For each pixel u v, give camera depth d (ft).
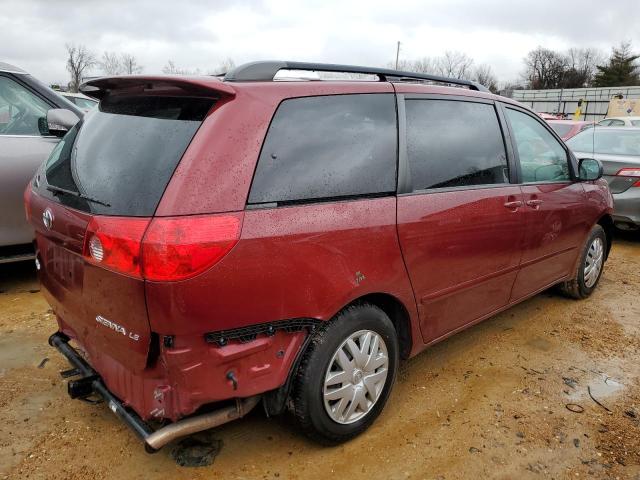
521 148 12.42
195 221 6.81
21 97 15.57
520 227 12.07
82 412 9.83
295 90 8.17
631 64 258.16
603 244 16.94
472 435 9.62
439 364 12.27
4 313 14.06
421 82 11.04
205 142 7.08
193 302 6.84
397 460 8.89
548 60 292.81
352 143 8.72
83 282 7.76
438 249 9.89
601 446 9.45
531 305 16.17
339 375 8.57
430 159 9.98
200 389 7.28
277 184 7.63
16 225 15.15
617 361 12.74
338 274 8.18
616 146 26.25
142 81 8.09
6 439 9.03
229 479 8.30
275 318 7.62
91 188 7.72
